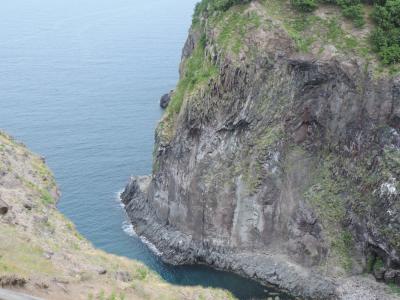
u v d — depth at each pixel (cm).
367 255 8025
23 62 18575
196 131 9025
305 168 8694
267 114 8775
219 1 9612
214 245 8962
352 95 8225
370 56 8200
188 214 9169
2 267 2981
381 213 7725
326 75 8400
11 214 3512
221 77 8831
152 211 9756
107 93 15362
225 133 8900
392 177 7688
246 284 8388
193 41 11300
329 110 8475
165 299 3638
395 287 7669
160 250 9106
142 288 3581
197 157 9044
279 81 8738
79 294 3167
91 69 17638
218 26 9300
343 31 8562
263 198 8769
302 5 8944
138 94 15300
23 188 3812
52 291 3047
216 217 8969
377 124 7988
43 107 14262
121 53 19438
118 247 9006
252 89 8750
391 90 7881
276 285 8294
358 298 7681
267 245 8812
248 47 8844
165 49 19800
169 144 9438
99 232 9294
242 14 9169
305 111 8650
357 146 8188
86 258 3656
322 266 8212
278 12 9075
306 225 8444
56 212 3972
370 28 8475
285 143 8781
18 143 4409
